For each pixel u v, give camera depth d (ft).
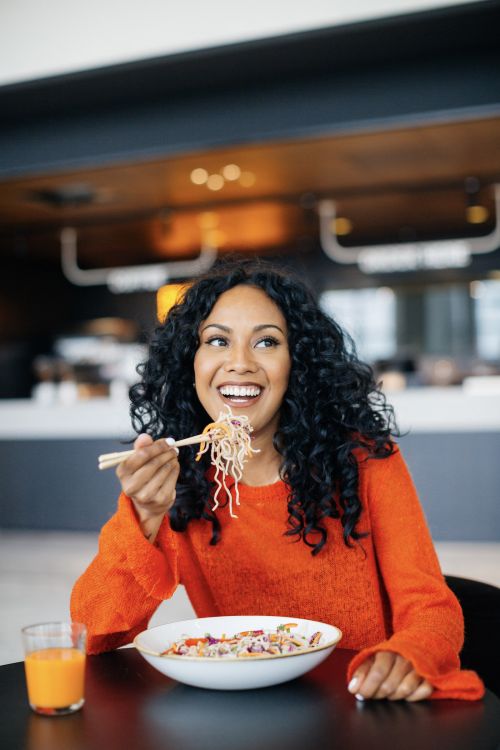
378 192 24.54
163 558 4.10
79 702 3.48
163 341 5.07
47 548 18.03
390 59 15.26
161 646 3.95
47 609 12.81
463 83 14.84
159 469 3.92
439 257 29.45
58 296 35.27
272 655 3.55
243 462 4.83
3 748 3.09
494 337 30.48
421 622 4.08
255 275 4.86
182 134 16.97
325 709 3.43
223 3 15.14
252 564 4.76
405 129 19.15
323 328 4.89
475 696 3.54
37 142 18.26
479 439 16.83
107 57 16.07
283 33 14.70
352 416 4.80
